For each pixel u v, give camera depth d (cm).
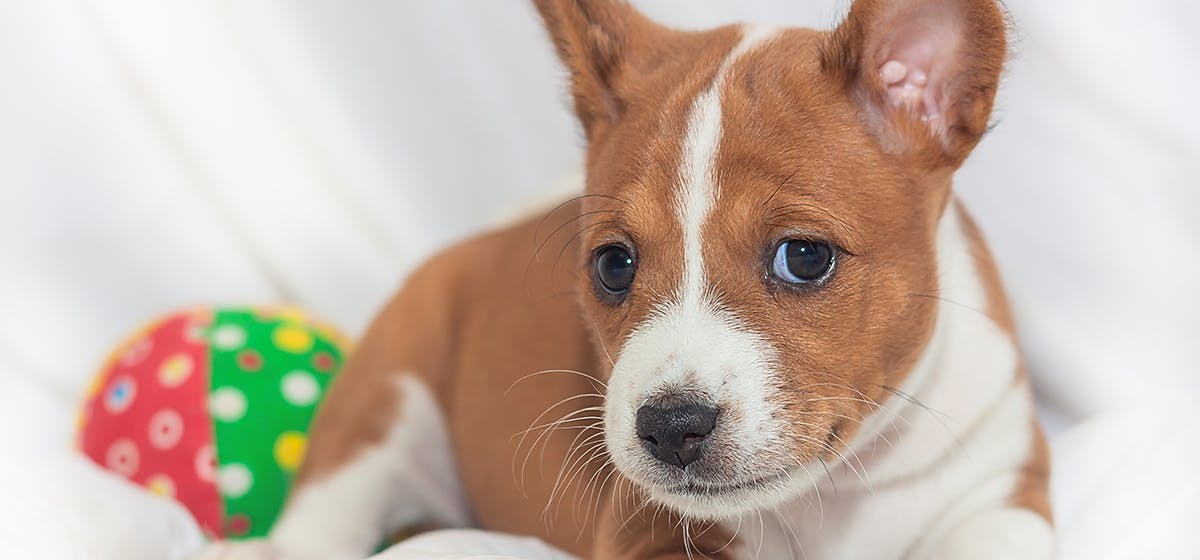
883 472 61
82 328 84
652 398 54
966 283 62
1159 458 65
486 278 72
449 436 72
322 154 87
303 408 73
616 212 57
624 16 63
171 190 86
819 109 58
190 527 67
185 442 71
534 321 68
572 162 88
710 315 55
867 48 58
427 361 72
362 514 70
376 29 88
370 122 88
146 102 86
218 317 75
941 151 59
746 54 60
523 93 88
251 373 73
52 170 85
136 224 86
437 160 89
